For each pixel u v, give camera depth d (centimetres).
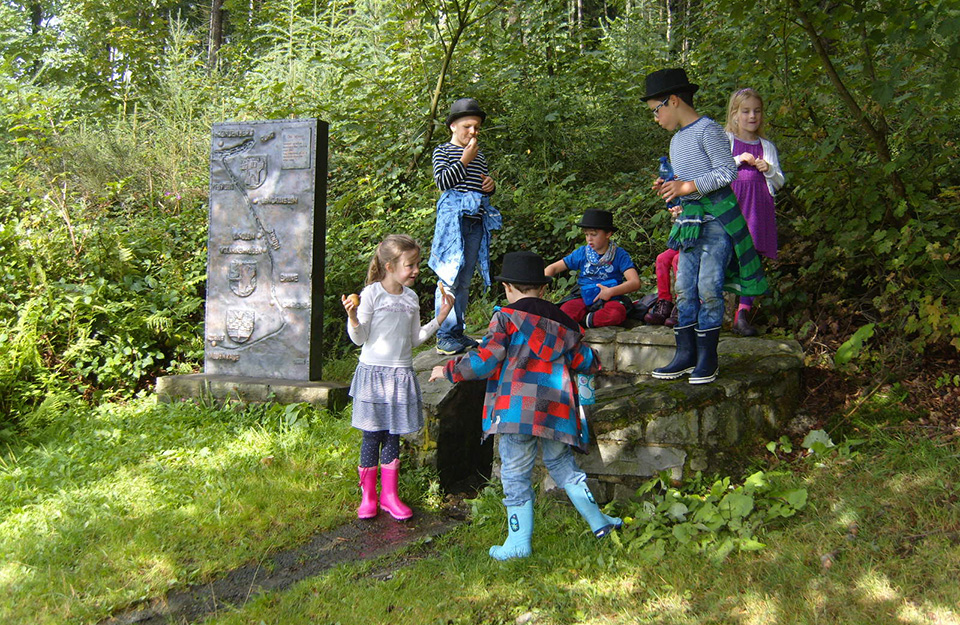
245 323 574
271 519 372
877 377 462
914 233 487
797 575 288
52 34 1230
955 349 471
